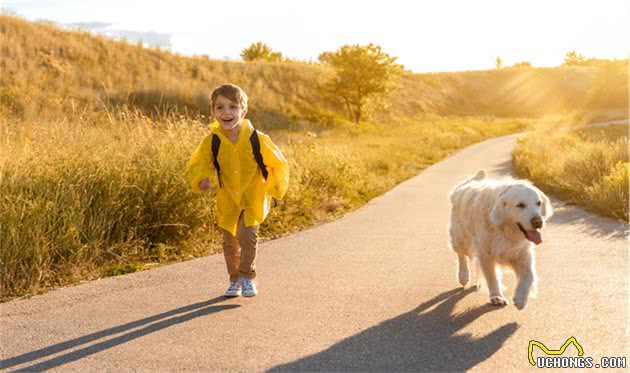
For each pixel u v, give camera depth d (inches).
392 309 201.9
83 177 300.2
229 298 217.5
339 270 262.5
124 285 236.5
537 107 3171.8
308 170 505.7
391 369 148.9
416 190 618.5
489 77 3361.2
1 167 285.7
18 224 248.8
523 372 146.6
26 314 198.1
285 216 395.9
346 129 1697.8
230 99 208.2
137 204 307.3
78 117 396.5
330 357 157.5
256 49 2972.4
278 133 1190.3
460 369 148.7
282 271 261.0
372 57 1881.2
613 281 235.6
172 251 298.2
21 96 1151.0
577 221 390.6
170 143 362.6
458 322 187.0
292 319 191.0
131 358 157.9
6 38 1449.3
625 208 402.0
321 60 2613.2
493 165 922.7
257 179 213.6
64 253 260.1
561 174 610.2
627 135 1428.4
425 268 266.2
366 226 391.2
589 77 3550.7
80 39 1651.1
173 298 217.6
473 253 217.2
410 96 2657.5
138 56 1727.4
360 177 606.9
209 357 158.1
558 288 226.1
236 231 214.4
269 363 153.7
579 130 1576.0
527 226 183.6
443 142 1363.2
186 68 1808.6
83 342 170.6
